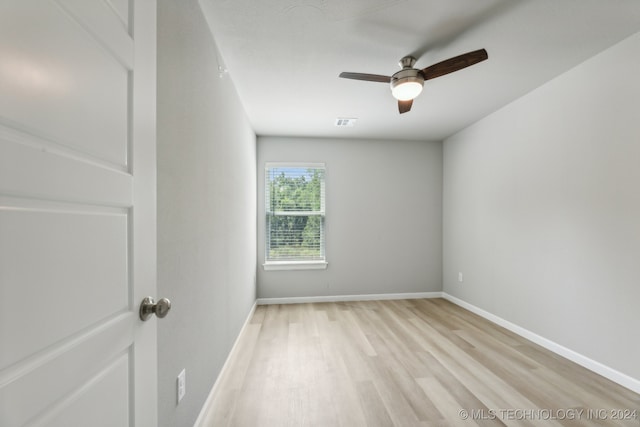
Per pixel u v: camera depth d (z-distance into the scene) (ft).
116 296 2.15
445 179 13.65
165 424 3.68
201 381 5.08
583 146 7.09
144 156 2.55
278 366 7.15
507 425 5.09
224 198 6.79
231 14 5.30
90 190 1.86
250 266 10.80
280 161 13.05
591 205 6.91
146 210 2.58
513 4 5.14
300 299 12.97
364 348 8.16
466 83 8.14
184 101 4.34
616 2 5.09
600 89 6.69
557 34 6.00
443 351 7.97
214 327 5.92
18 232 1.38
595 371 6.79
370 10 5.25
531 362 7.32
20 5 1.40
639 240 5.97
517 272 9.22
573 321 7.36
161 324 3.59
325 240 13.24
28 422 1.41
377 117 10.75
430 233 13.88
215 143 6.03
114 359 2.11
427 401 5.75
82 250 1.80
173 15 3.96
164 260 3.67
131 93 2.36
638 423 5.13
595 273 6.81
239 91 8.46
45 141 1.54
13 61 1.37
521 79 7.91
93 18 1.89
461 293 12.36
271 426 5.06
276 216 13.08
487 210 10.68
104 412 1.98
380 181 13.61
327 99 9.09
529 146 8.76
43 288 1.52
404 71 6.53
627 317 6.17
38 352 1.48
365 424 5.11
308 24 5.63
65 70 1.67
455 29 5.83
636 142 6.00
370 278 13.48
